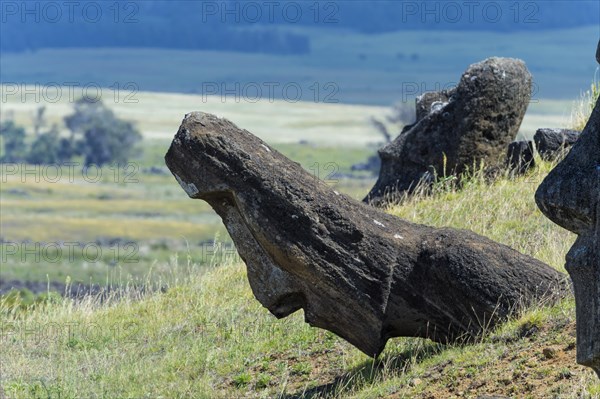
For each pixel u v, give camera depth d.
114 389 25.41
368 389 22.44
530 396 19.52
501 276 22.97
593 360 14.77
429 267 23.03
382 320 23.02
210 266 37.56
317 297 23.12
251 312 31.02
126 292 36.12
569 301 22.50
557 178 15.33
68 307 34.94
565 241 30.05
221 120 23.19
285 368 25.83
